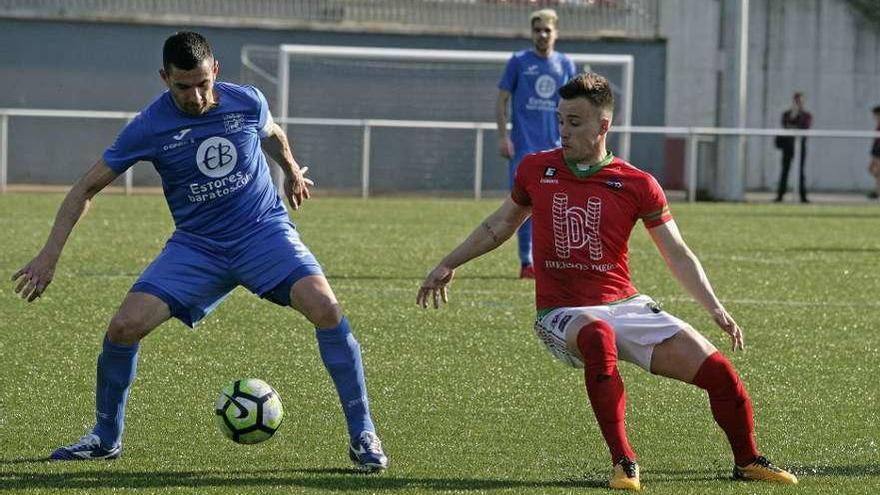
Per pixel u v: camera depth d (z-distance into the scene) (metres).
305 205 50.59
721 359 13.20
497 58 59.91
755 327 23.67
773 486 13.26
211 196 13.78
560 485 13.21
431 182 58.75
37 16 60.56
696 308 25.86
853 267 33.00
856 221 47.69
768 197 62.72
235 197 13.86
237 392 13.66
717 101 69.06
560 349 13.40
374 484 13.18
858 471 14.04
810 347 21.77
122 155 13.61
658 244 13.58
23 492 12.67
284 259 13.87
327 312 13.70
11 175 57.28
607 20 65.50
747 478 13.51
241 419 13.55
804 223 46.44
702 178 59.50
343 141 58.00
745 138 62.03
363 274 29.94
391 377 18.78
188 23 61.81
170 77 13.17
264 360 19.86
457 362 19.95
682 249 13.54
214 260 13.91
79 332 21.83
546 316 13.50
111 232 38.12
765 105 72.06
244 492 12.77
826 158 68.00
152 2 61.88
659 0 65.81
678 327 13.27
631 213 13.35
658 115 65.88
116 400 13.99
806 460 14.57
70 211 13.60
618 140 59.12
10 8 60.44
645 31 65.62
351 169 58.09
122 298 25.47
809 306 26.34
